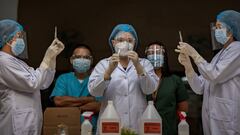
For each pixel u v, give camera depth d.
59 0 4.05
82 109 2.68
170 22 4.09
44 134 2.30
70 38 4.02
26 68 2.41
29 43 3.95
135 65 2.20
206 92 2.48
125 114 2.29
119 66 2.40
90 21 4.07
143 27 4.08
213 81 2.31
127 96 2.32
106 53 4.03
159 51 2.45
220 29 2.46
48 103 3.17
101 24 4.07
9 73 2.29
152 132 1.92
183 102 2.91
